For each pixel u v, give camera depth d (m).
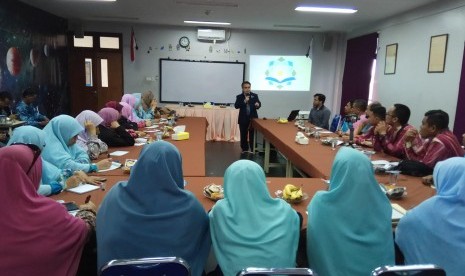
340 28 7.46
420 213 1.43
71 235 1.33
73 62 7.88
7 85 5.43
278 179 2.43
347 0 4.82
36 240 1.25
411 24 5.48
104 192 2.00
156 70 8.10
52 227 1.28
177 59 8.09
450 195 1.41
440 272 1.11
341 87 8.23
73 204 1.75
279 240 1.34
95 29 7.81
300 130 4.87
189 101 8.27
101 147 3.00
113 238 1.29
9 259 1.22
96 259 1.52
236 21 6.93
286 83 8.37
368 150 3.49
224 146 6.89
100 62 7.96
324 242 1.42
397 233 1.52
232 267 1.32
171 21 7.22
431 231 1.38
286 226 1.39
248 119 6.43
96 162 2.69
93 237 1.49
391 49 6.06
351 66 7.57
